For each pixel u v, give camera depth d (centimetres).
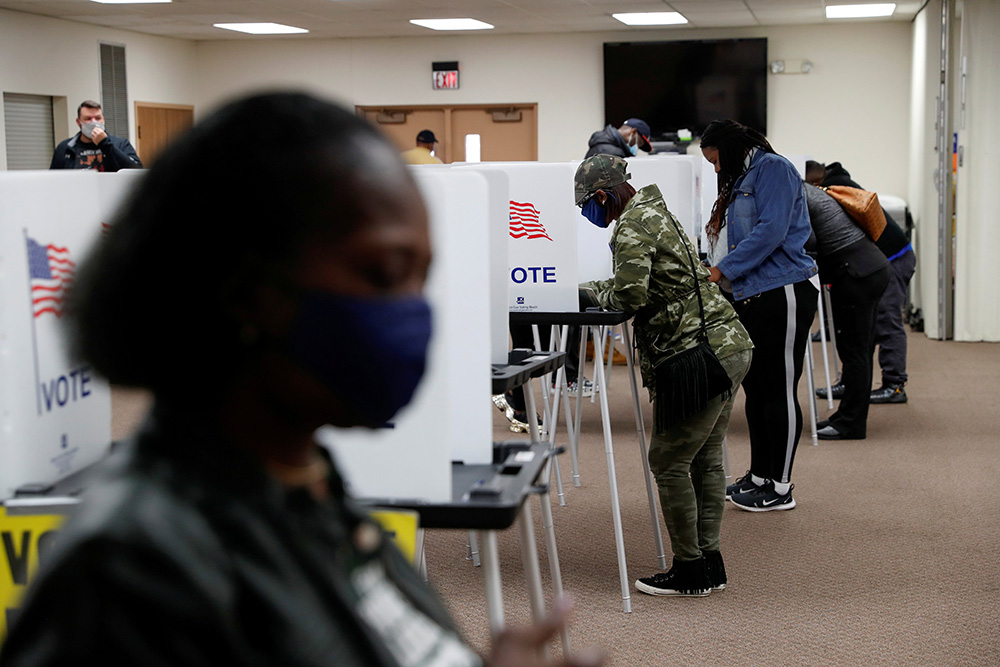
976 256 789
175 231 52
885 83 1116
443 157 1241
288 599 51
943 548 343
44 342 146
